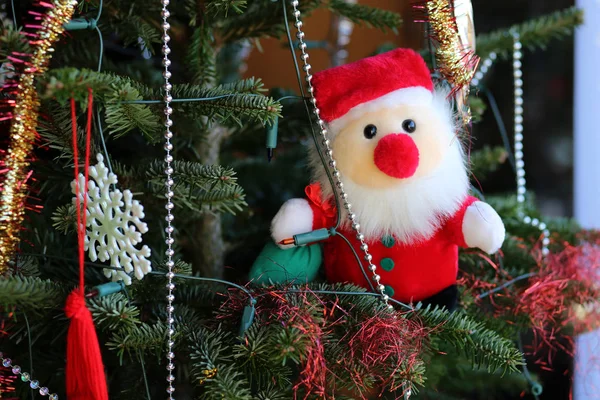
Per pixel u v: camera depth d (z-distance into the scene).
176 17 1.03
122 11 0.99
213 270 1.07
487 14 1.38
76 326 0.86
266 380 0.92
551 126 1.36
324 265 1.00
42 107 0.91
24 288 0.89
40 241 0.98
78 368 0.86
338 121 0.96
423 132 0.95
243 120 1.06
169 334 0.90
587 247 1.11
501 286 1.04
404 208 0.96
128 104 0.89
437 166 0.96
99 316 0.89
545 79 1.36
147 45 0.97
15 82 0.90
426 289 0.98
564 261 1.10
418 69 0.96
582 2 1.26
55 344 0.97
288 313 0.90
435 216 0.96
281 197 1.22
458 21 0.94
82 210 0.91
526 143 1.38
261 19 1.03
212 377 0.88
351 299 0.94
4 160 0.89
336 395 0.92
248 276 0.98
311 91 0.95
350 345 0.91
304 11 1.04
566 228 1.12
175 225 1.05
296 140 1.11
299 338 0.88
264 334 0.90
